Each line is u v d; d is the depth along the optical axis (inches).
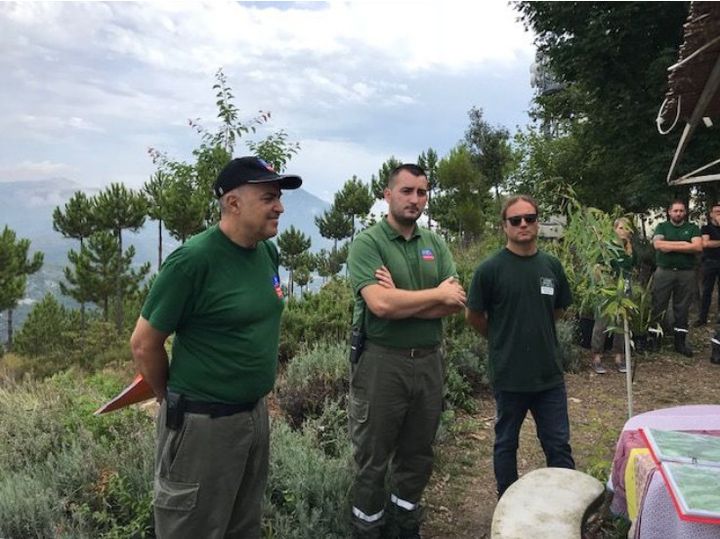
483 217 753.0
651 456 93.3
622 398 237.6
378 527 126.6
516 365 132.5
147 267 1071.0
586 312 288.4
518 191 553.6
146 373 93.0
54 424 169.8
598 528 112.3
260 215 91.1
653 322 282.0
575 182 498.6
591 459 172.4
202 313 90.3
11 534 117.8
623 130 429.4
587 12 425.7
